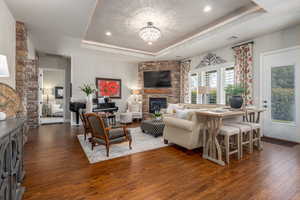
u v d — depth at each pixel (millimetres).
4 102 1990
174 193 1766
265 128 4078
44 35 3928
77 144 3502
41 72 6176
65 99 6602
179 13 3307
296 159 2646
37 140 3803
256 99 4168
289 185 1889
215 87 5316
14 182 1461
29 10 2732
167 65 6852
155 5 3010
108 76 6664
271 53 3871
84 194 1742
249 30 3684
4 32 2486
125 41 5113
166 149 3227
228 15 3389
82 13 2861
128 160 2666
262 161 2584
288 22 3285
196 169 2336
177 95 6812
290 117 3648
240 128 2727
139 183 1967
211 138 2684
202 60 5758
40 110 6109
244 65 4336
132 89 7125
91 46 5164
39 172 2229
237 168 2352
